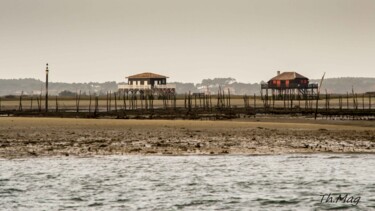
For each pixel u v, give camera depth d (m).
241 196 118.81
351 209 109.75
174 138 195.12
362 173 142.00
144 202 113.44
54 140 187.50
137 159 158.38
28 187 125.50
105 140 188.88
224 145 181.38
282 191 123.31
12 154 163.12
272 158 161.50
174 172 141.75
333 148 178.38
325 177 137.75
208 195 119.31
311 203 113.81
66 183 129.50
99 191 122.38
